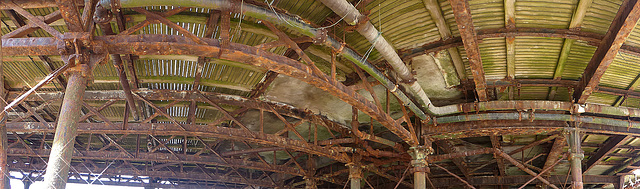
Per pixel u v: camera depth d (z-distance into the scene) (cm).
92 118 2830
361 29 1617
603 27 1778
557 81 2259
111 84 2303
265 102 2514
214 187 4412
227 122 2911
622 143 2828
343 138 2977
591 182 3531
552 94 2430
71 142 1295
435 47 1953
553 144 2866
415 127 2612
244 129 2484
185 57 2006
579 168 2386
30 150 2962
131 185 4150
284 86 2386
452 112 2456
